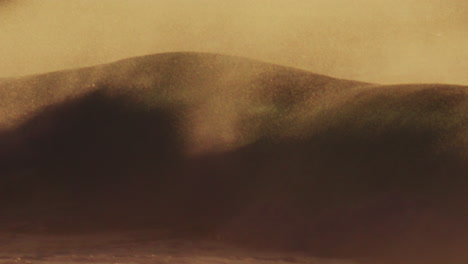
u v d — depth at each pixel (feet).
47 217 32.42
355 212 28.60
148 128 35.53
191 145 34.65
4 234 29.99
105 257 25.34
